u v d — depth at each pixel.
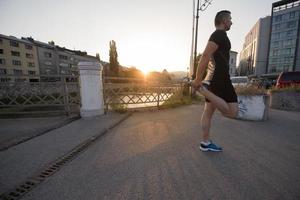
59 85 4.59
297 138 2.92
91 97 4.50
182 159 2.17
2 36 39.88
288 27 42.34
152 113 5.25
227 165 2.00
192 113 5.25
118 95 5.34
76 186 1.63
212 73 2.04
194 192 1.53
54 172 1.88
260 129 3.46
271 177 1.74
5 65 40.75
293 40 41.72
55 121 4.09
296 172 1.84
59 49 55.00
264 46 47.25
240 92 4.36
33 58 47.12
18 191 1.56
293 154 2.29
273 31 45.12
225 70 1.99
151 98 5.96
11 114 4.89
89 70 4.39
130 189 1.58
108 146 2.60
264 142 2.73
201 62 1.99
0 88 4.61
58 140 2.84
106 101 5.05
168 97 6.76
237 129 3.47
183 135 3.11
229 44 2.05
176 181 1.69
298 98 5.63
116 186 1.62
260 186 1.60
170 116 4.80
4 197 1.48
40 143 2.71
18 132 3.24
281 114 5.05
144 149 2.48
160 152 2.38
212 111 2.30
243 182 1.66
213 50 1.94
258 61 48.12
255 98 4.15
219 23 2.08
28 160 2.15
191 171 1.88
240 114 4.34
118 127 3.65
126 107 5.54
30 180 1.73
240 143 2.69
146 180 1.72
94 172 1.87
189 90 8.93
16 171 1.90
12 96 4.64
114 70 48.31
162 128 3.57
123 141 2.81
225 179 1.72
